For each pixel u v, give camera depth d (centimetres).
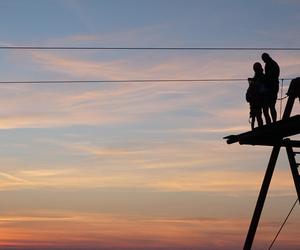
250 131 1531
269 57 1540
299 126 1399
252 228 1568
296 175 1491
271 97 1520
